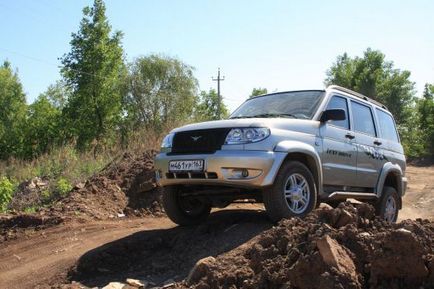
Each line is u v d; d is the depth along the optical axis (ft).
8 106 161.48
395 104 169.17
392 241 11.89
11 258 21.84
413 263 11.68
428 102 148.15
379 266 11.91
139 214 30.27
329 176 21.84
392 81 170.60
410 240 11.78
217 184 19.40
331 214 15.24
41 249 22.48
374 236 13.21
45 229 26.27
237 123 19.49
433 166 120.78
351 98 25.25
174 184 20.93
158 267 18.10
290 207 19.60
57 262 19.76
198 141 19.80
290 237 14.64
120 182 34.14
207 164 19.02
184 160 19.76
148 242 20.31
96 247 20.97
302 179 20.10
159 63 143.23
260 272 13.67
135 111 140.15
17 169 58.95
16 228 26.89
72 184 44.86
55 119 126.52
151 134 50.80
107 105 123.34
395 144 28.71
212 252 18.25
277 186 19.04
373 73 170.81
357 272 12.32
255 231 19.24
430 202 42.88
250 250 15.44
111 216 29.55
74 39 120.88
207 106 188.44
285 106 23.09
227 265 14.78
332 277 11.56
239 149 18.94
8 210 39.06
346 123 24.09
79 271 18.39
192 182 19.93
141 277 17.57
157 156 21.18
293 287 12.34
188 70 147.64
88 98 122.31
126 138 56.18
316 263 12.12
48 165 53.98
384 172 25.98
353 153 23.58
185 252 18.97
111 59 123.24
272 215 19.25
